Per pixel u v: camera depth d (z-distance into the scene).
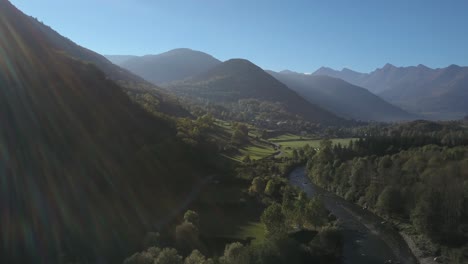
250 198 113.38
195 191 108.88
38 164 82.19
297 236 88.81
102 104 123.62
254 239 81.75
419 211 96.69
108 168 93.62
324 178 153.38
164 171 108.62
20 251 60.47
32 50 140.12
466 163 119.75
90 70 144.88
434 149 157.88
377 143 190.25
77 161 89.69
